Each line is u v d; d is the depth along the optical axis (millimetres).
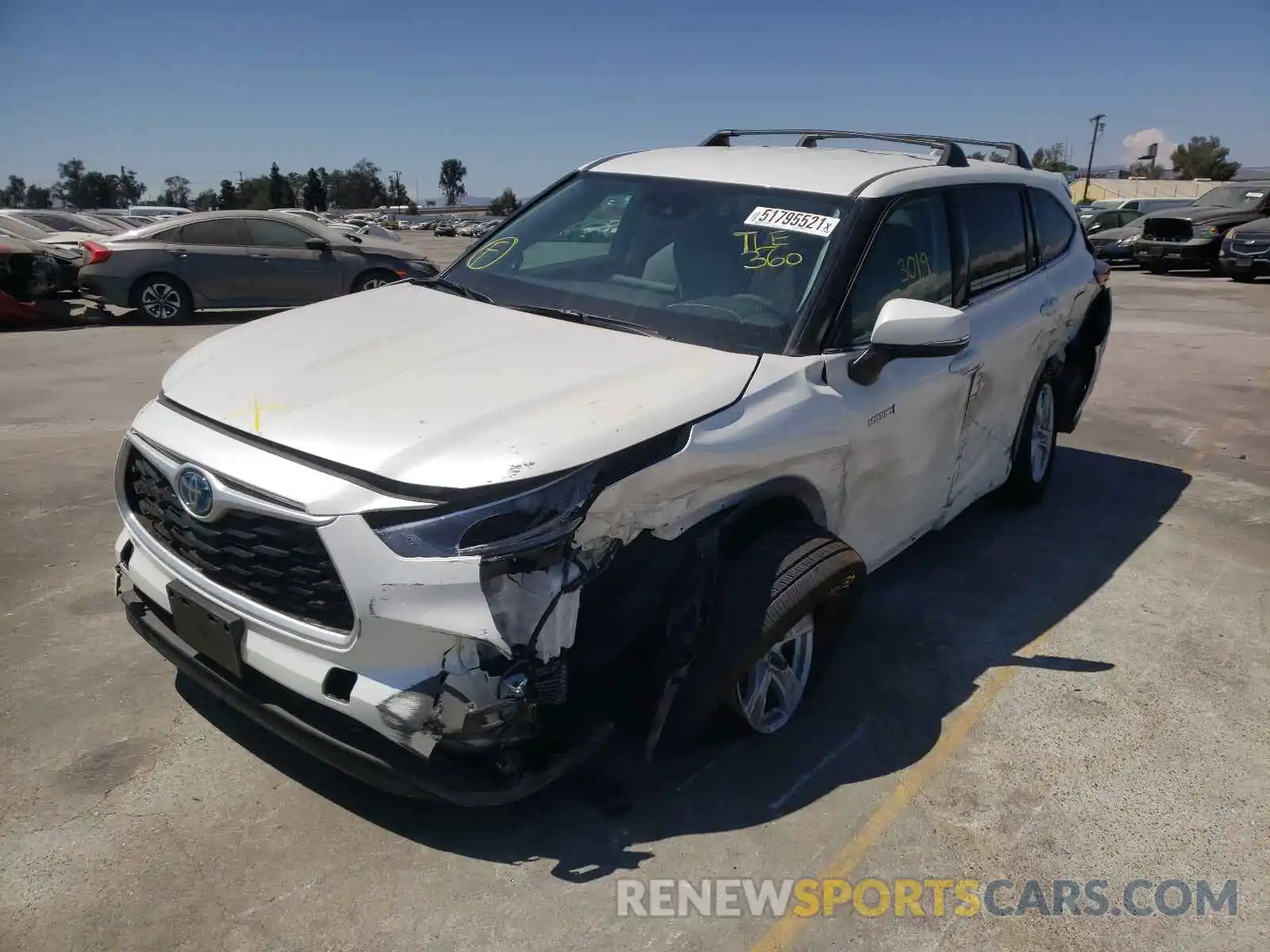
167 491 2922
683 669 2961
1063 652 4188
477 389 2875
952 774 3326
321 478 2561
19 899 2570
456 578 2447
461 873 2748
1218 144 86438
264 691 2779
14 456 6203
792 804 3121
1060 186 5902
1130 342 12000
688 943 2568
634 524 2723
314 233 13773
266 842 2816
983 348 4359
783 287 3555
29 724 3293
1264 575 5070
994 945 2639
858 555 3252
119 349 10719
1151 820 3150
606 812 3027
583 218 4180
